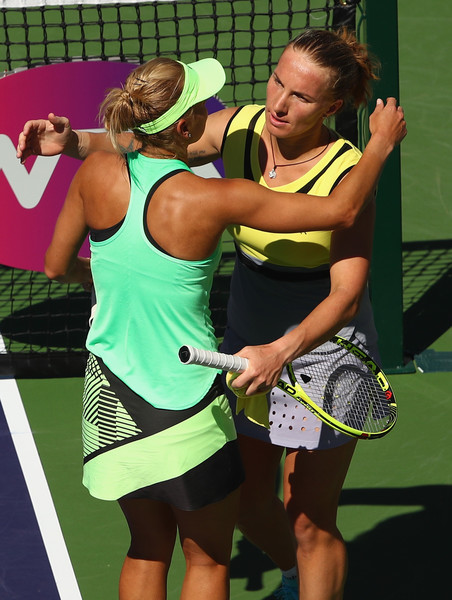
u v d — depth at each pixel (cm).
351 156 1229
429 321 2327
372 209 1212
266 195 1104
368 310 1350
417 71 3281
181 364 1137
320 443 1316
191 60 3203
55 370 2158
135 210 1100
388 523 1755
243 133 1277
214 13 2278
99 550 1703
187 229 1091
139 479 1172
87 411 1193
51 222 2116
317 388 1320
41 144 1308
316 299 1300
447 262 2509
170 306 1118
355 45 1195
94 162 1145
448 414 2050
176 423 1147
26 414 2053
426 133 3002
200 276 1116
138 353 1144
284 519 1484
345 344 1276
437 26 3503
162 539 1263
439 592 1609
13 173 2092
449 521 1762
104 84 2083
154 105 1081
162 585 1284
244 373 1075
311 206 1111
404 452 1941
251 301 1334
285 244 1241
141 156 1115
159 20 2272
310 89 1146
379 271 2102
